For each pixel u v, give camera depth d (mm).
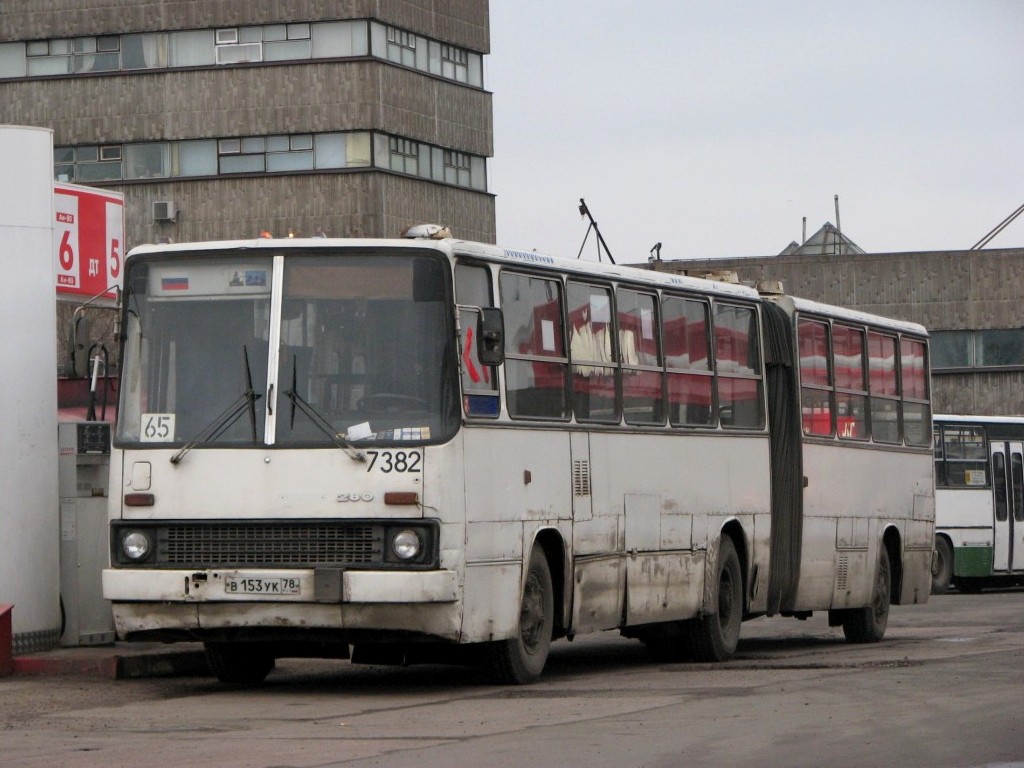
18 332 22281
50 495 22375
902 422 30906
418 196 76812
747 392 25328
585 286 21172
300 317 18172
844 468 28281
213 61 75750
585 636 32188
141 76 76250
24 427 22156
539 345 19922
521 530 19109
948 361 73188
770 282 27016
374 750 13898
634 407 22078
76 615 22594
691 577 23344
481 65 80250
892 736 14141
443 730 15195
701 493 23672
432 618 17625
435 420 17828
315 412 17922
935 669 20750
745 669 21938
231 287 18375
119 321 18656
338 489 17703
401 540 17562
